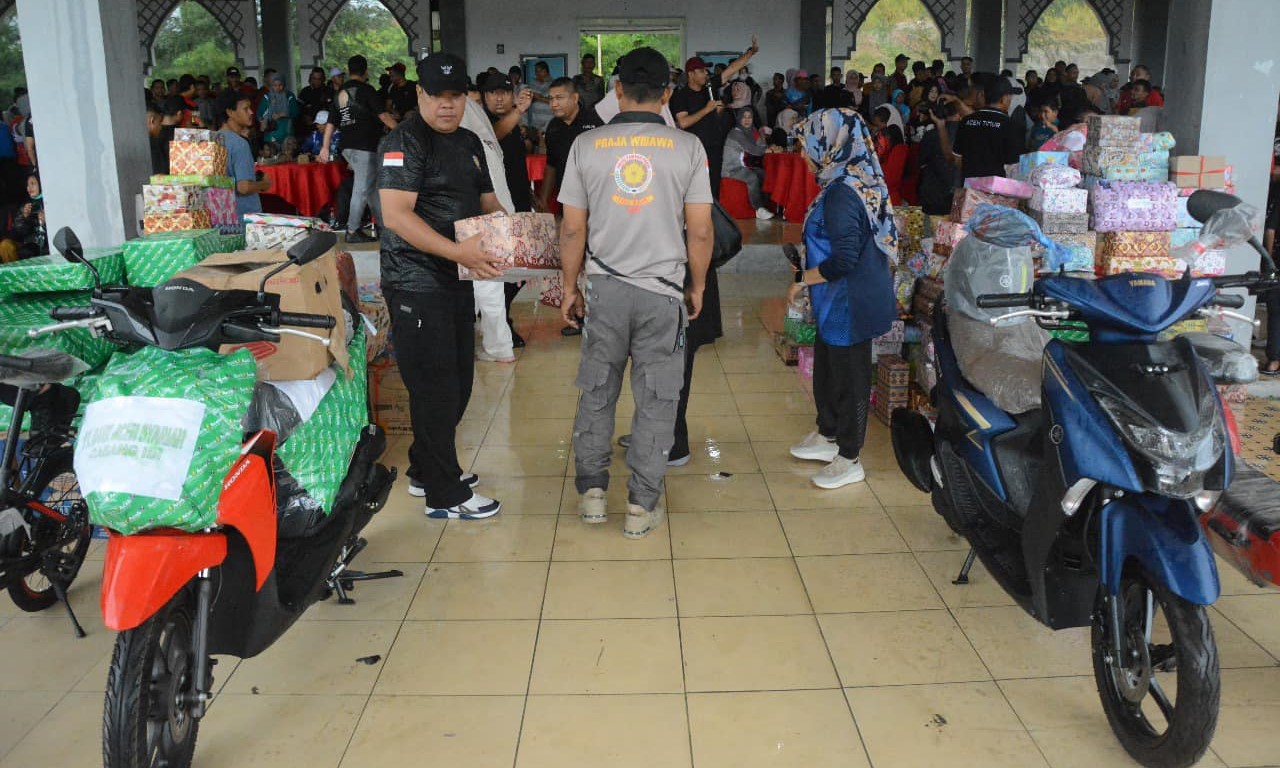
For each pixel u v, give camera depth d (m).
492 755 2.43
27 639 3.02
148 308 2.15
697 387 5.61
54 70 4.70
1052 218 4.59
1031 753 2.41
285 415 2.62
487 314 6.01
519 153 5.90
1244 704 2.57
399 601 3.19
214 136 4.45
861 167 3.75
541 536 3.67
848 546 3.55
